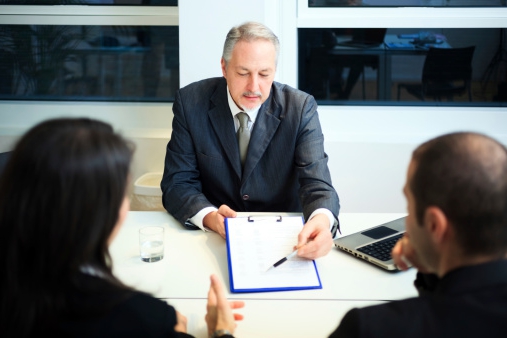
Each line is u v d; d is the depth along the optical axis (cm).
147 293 89
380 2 283
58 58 303
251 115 194
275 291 136
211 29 260
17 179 78
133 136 293
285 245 152
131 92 306
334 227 171
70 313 79
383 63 288
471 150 80
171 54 299
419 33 283
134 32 297
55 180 77
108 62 302
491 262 80
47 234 78
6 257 78
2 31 299
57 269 79
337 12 284
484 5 279
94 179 79
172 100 305
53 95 307
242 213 184
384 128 293
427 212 82
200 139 197
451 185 79
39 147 78
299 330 118
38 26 298
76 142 79
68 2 295
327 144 283
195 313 126
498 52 283
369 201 288
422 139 284
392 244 157
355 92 294
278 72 288
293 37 283
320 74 293
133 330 82
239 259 145
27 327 78
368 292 135
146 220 185
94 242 81
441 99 291
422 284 113
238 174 196
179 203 182
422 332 77
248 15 258
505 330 74
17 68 304
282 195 200
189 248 161
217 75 265
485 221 78
